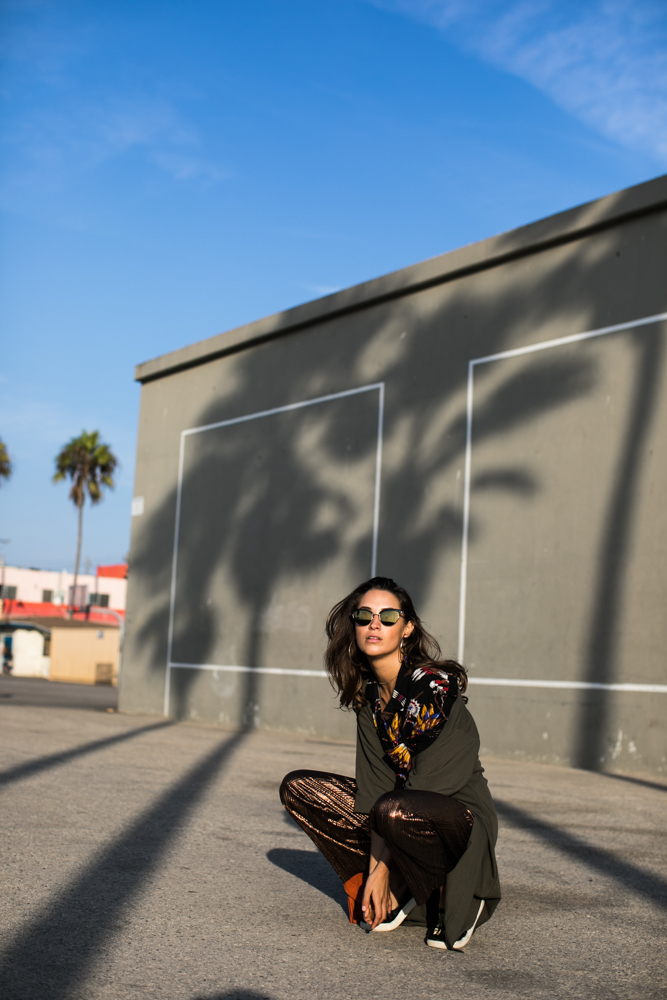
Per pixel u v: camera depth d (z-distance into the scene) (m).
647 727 8.80
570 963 2.95
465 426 10.90
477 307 10.99
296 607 12.66
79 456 57.91
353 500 12.14
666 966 2.96
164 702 14.55
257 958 2.84
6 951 2.76
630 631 9.06
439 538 10.95
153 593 15.16
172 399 15.48
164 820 5.13
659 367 9.21
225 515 14.11
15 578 61.16
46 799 5.57
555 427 9.99
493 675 10.11
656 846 5.07
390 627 3.07
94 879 3.73
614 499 9.38
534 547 9.98
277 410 13.53
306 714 12.25
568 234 10.03
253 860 4.28
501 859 4.59
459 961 2.90
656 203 9.29
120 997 2.42
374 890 2.97
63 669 44.91
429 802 2.83
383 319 12.13
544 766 9.30
